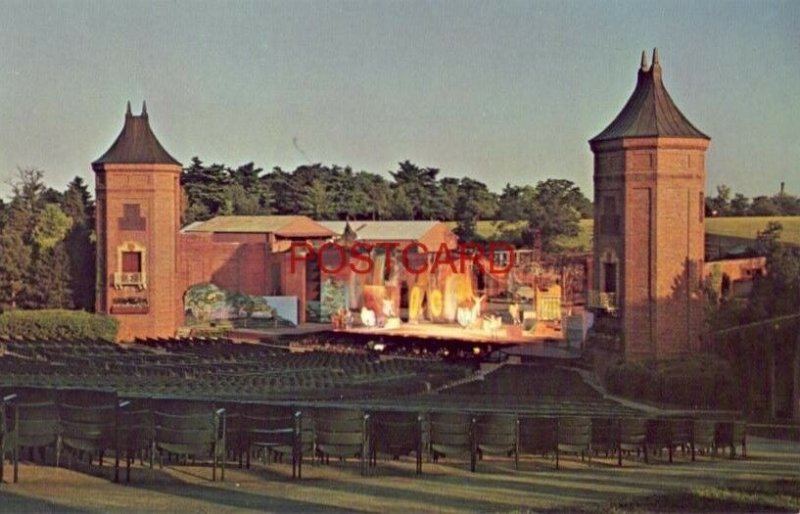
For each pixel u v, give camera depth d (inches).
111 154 3144.7
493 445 630.5
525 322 2960.1
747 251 2640.3
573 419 673.6
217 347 2267.5
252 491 500.7
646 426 771.4
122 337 3090.6
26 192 3462.1
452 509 461.1
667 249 2495.1
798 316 2015.3
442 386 1715.1
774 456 879.7
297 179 4119.1
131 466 579.8
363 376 1654.8
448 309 3191.4
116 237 3102.9
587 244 3353.8
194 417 551.5
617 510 464.1
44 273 3238.2
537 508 466.0
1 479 511.5
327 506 461.4
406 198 3907.5
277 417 593.3
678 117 2559.1
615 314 2551.7
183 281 3275.1
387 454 676.7
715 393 2070.6
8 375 1177.4
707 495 514.3
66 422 552.4
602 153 2581.2
